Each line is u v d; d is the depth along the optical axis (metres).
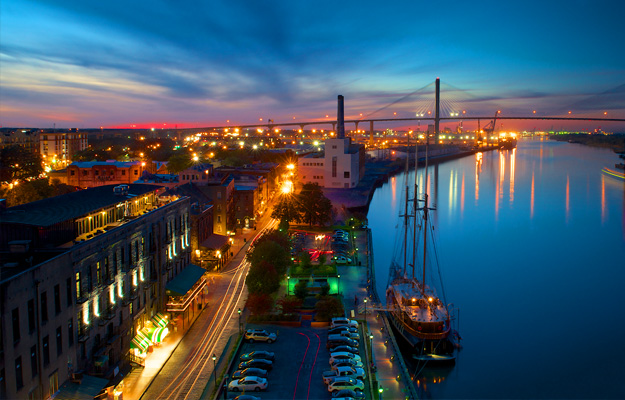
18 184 123.12
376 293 89.62
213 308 77.81
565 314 88.12
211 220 110.12
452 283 107.12
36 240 49.16
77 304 47.03
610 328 81.38
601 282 108.31
